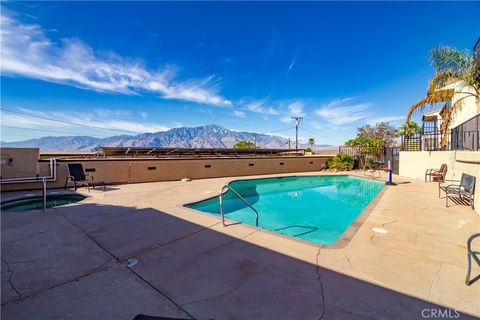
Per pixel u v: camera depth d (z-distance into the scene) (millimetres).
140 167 10812
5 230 4258
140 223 4715
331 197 9984
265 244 3672
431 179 11266
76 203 6551
